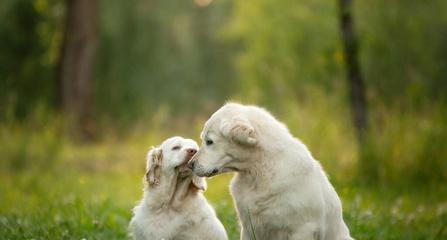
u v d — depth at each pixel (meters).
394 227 9.92
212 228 7.54
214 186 15.31
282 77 25.86
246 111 7.26
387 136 14.89
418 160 14.62
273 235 7.13
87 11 29.12
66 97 29.09
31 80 35.50
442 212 11.22
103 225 9.34
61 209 10.62
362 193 12.98
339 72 20.03
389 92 22.22
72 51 29.16
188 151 7.43
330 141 14.98
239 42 57.94
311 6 30.91
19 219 9.56
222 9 60.25
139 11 37.47
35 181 15.83
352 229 9.34
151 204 7.52
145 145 23.17
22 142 18.75
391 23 25.78
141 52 37.84
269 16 33.03
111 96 35.94
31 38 34.94
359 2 26.52
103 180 16.95
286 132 7.29
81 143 25.95
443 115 15.28
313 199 7.02
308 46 29.75
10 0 33.72
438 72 24.98
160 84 42.91
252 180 7.12
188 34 52.31
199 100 49.72
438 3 26.48
